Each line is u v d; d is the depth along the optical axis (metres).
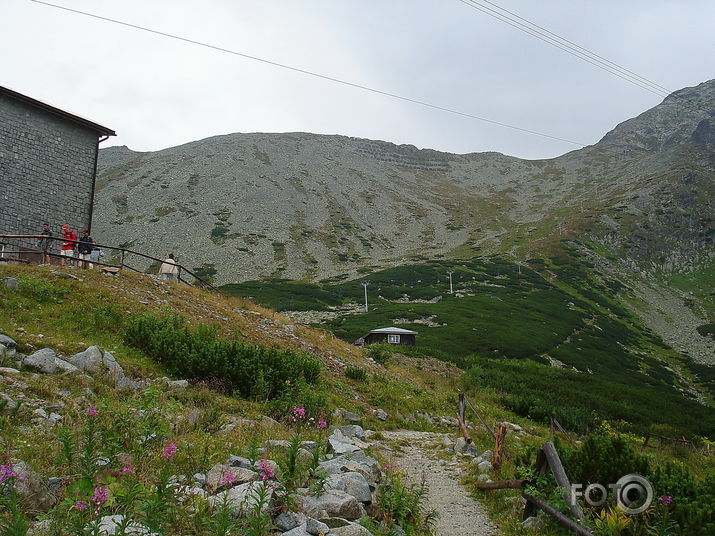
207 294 25.02
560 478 7.30
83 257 25.20
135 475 6.15
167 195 171.50
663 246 154.25
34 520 5.17
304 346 22.78
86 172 29.55
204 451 7.52
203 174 191.00
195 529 5.20
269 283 114.69
